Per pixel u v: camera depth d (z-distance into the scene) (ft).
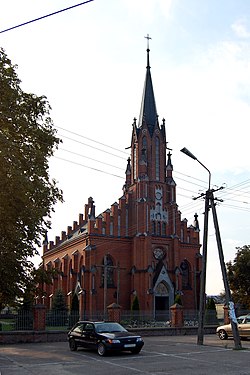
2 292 86.89
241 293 167.12
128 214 214.28
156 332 115.34
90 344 70.59
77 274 212.23
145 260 203.82
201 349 77.20
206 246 90.79
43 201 86.89
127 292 205.57
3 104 80.33
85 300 195.62
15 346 86.74
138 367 55.42
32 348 81.61
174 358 64.39
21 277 88.58
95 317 118.01
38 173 82.99
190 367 54.95
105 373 50.78
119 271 205.36
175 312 121.39
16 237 81.10
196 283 218.38
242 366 55.52
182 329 119.85
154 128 227.40
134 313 144.77
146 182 215.51
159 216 215.92
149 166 221.05
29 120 87.20
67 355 68.90
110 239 206.80
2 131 79.36
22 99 87.51
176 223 219.00
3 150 72.49
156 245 211.41
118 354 69.77
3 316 115.85
